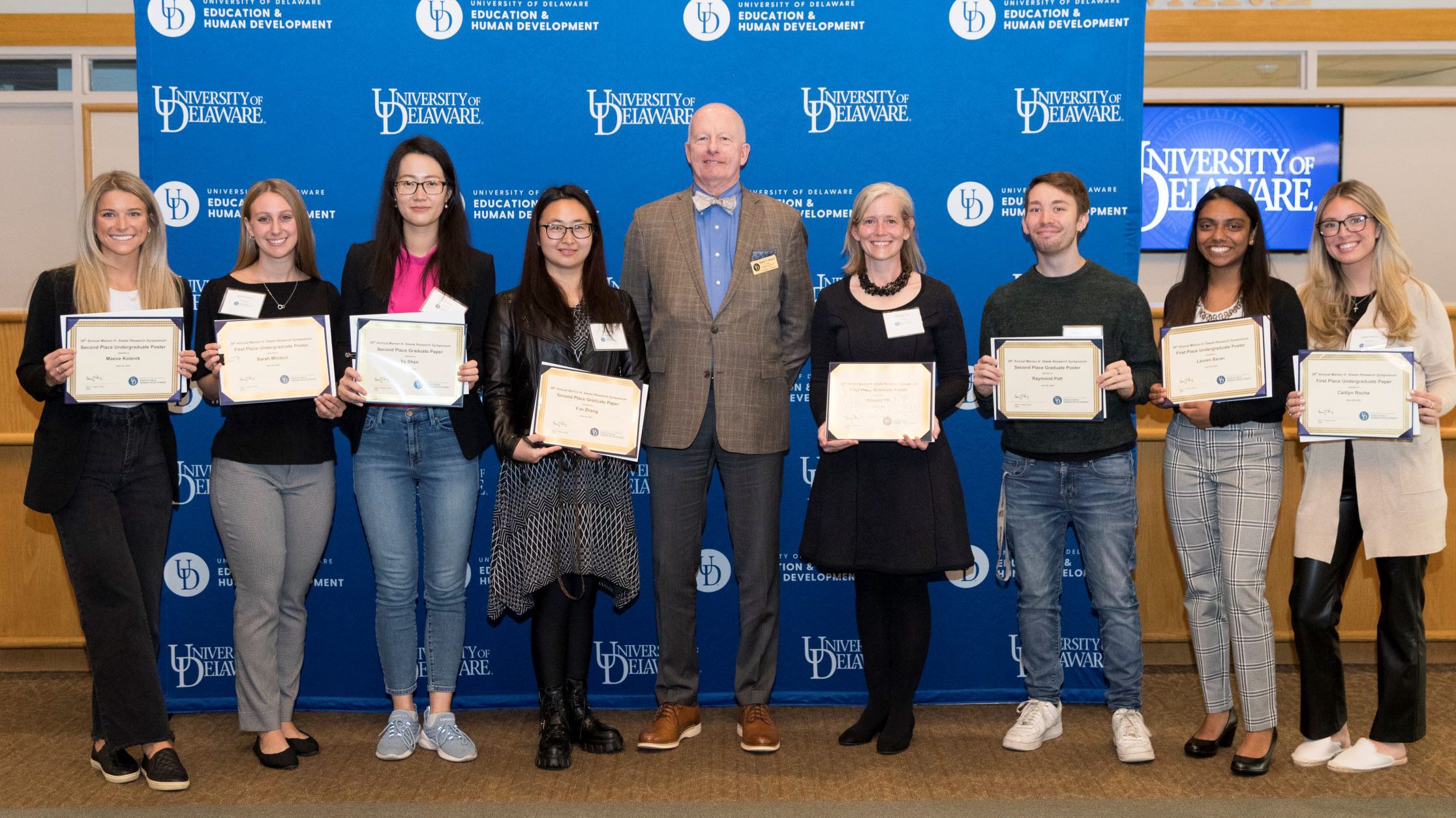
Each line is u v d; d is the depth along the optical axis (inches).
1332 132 197.3
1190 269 98.0
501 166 116.6
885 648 106.1
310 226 102.5
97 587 91.8
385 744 102.4
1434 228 200.7
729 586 122.0
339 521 119.5
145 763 95.5
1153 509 132.9
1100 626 104.7
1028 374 98.4
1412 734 96.0
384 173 113.3
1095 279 101.0
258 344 94.8
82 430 91.3
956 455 120.4
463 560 102.3
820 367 101.7
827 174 117.4
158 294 94.5
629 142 116.8
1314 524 95.3
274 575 98.6
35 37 188.7
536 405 94.4
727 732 111.4
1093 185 116.5
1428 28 191.6
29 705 121.3
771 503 104.4
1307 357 91.0
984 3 116.3
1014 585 121.2
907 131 117.0
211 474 100.3
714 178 103.3
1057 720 107.4
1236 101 196.7
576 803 90.7
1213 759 101.0
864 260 102.3
